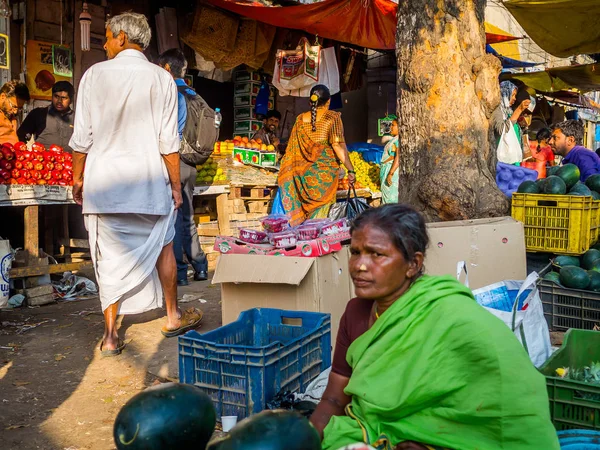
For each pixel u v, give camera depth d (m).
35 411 3.54
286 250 4.12
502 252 4.55
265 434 1.63
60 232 7.56
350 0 9.10
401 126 5.43
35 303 5.93
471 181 5.09
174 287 4.84
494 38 11.51
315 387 2.88
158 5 9.23
